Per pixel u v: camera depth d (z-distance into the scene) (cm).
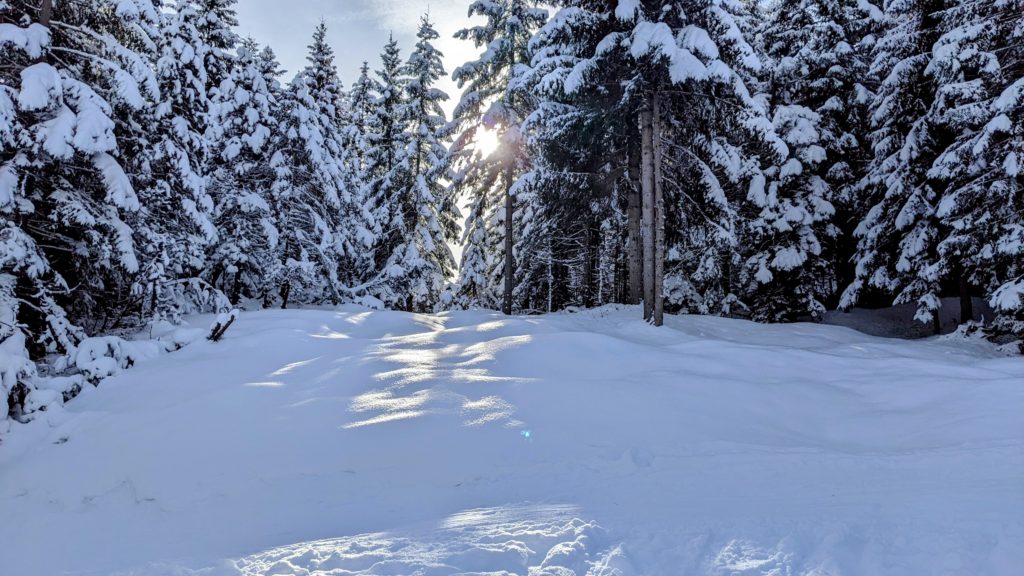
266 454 724
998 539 407
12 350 893
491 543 434
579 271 2939
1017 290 1391
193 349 1201
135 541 519
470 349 1251
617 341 1223
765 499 528
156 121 1366
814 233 2192
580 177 1728
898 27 1983
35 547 517
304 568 400
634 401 876
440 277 2695
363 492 611
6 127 867
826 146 2200
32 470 713
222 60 1962
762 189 2122
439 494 595
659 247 1502
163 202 1425
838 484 564
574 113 1572
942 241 1655
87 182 1168
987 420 755
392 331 1672
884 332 2266
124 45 1227
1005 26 1572
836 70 2166
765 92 2256
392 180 2542
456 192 2311
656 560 398
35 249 1030
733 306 2347
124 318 1405
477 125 2222
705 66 1346
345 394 939
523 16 2123
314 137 2052
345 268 2592
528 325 1580
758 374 1055
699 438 754
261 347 1218
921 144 1856
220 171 1927
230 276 2056
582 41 1592
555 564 389
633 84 1440
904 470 596
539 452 716
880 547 405
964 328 1722
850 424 825
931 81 1838
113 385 991
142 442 768
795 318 2256
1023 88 1358
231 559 434
